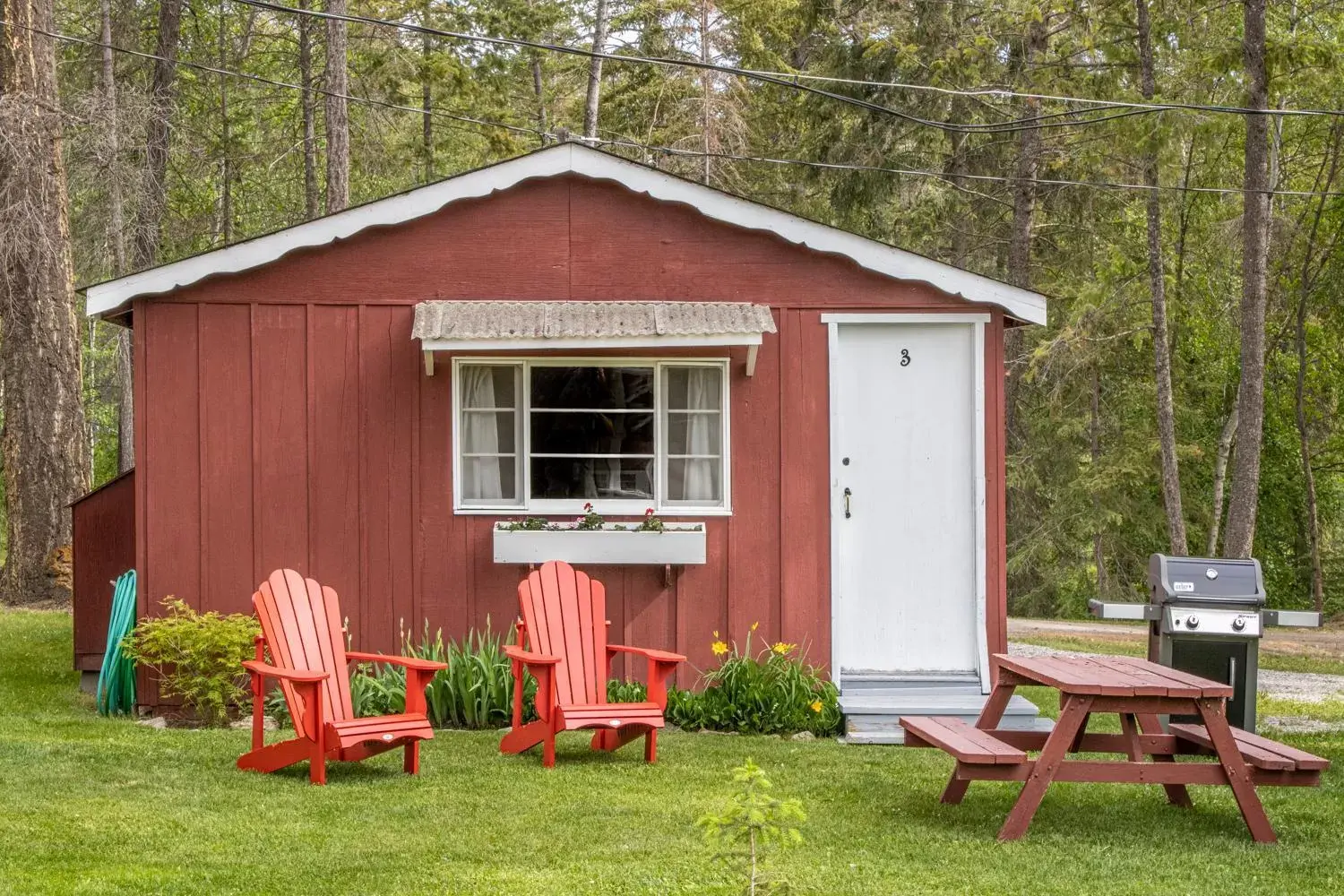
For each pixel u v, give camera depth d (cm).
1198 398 2669
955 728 700
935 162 2375
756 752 834
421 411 980
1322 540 2812
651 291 992
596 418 995
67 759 754
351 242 980
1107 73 1944
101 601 1070
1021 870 570
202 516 967
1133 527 2661
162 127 1994
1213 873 572
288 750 729
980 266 2508
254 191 2803
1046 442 2527
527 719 905
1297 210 2536
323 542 973
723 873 543
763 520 993
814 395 996
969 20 2327
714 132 2523
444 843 597
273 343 973
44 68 1627
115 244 1884
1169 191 2220
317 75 2458
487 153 2727
